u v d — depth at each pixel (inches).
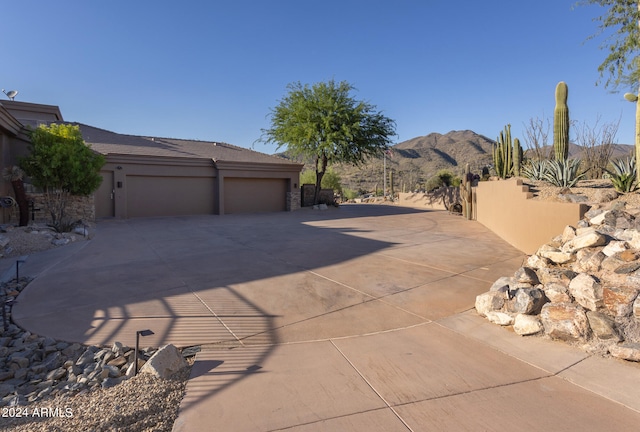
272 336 201.6
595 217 273.9
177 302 253.9
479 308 228.7
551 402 135.9
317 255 405.4
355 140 1050.7
